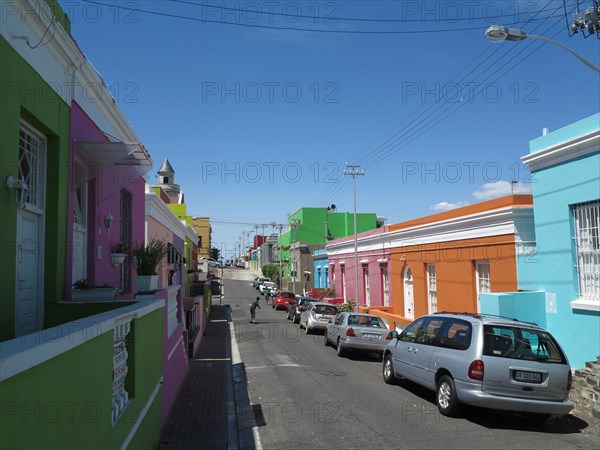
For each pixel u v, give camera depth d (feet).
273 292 151.12
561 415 26.48
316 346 60.90
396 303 72.23
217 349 60.44
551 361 25.84
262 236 371.35
